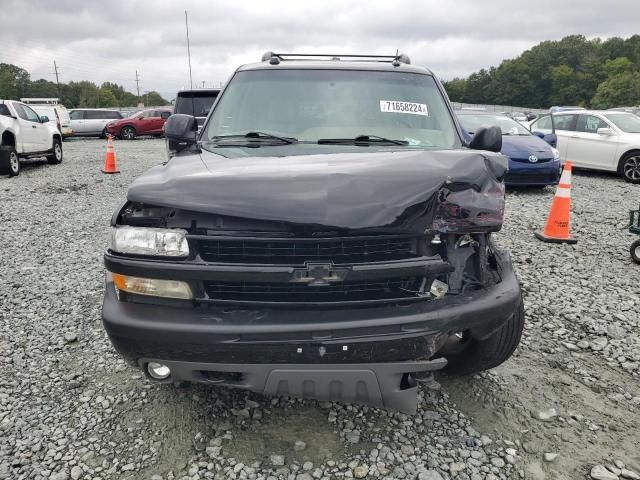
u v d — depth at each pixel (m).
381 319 2.30
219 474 2.43
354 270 2.31
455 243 2.53
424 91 3.85
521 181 10.01
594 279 5.07
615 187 11.20
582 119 12.99
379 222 2.28
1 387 3.18
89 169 14.34
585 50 130.12
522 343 3.72
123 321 2.38
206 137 3.58
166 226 2.41
